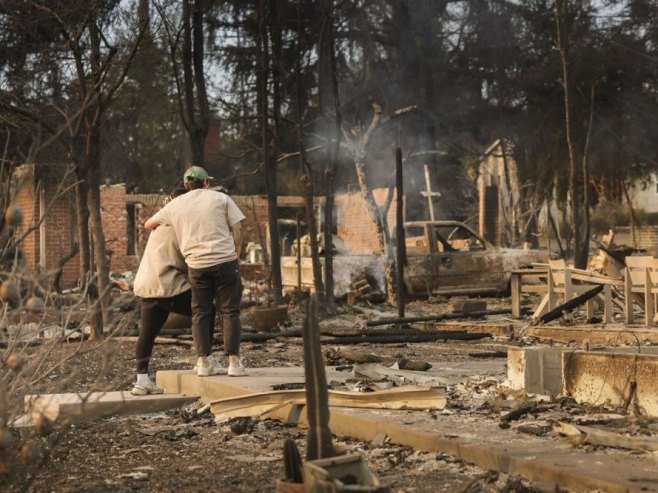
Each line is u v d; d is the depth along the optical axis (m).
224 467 5.93
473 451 5.57
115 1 16.22
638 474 4.84
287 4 26.77
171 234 8.67
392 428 6.32
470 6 31.64
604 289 15.45
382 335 14.95
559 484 4.92
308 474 4.16
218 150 28.83
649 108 30.70
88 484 5.55
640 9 30.30
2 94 14.68
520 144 31.92
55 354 10.14
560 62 29.64
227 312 8.77
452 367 9.82
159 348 13.52
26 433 6.67
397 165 17.33
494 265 23.27
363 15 30.56
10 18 15.52
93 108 14.92
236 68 27.30
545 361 7.74
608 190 38.91
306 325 4.49
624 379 6.71
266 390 7.76
